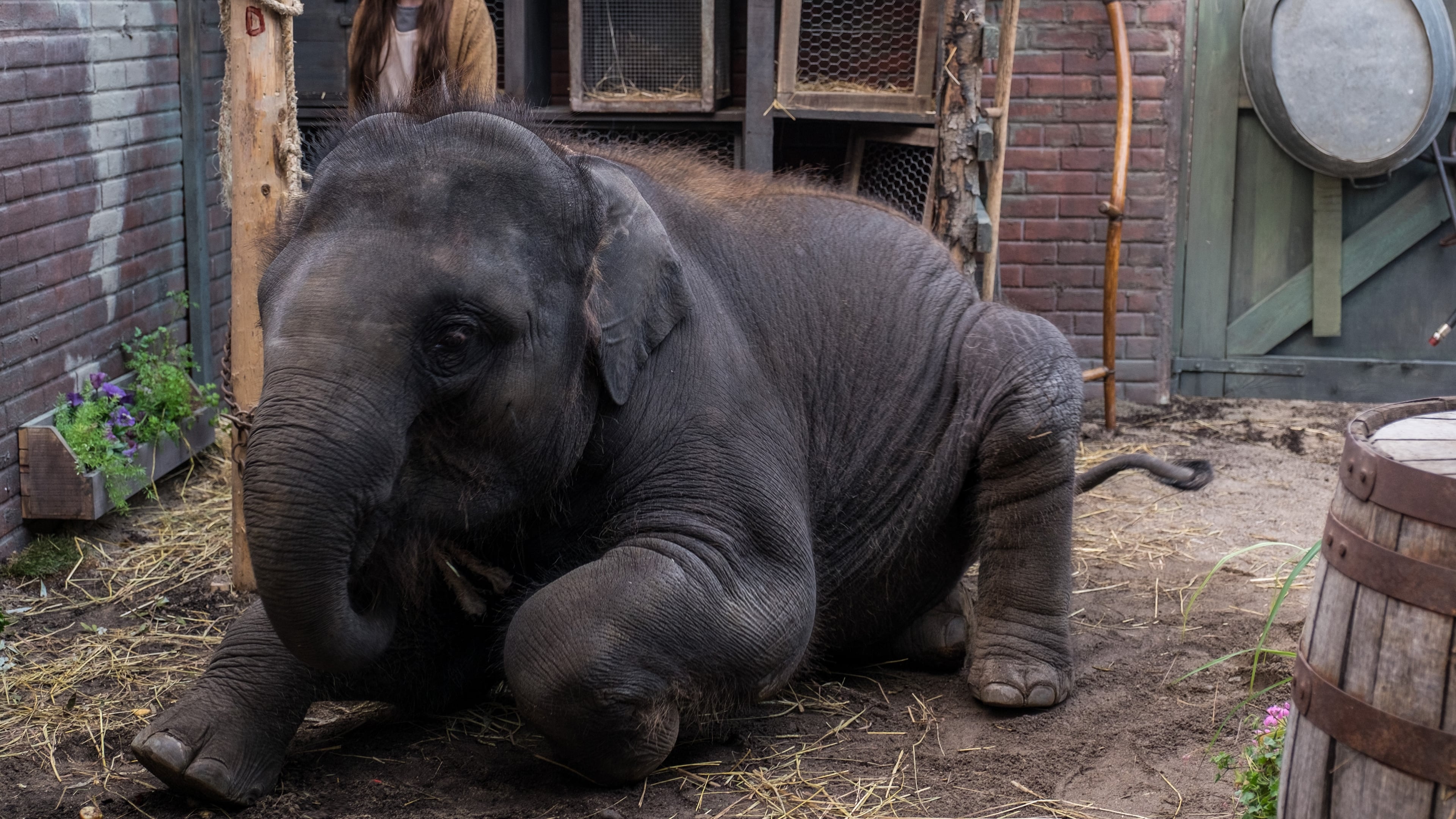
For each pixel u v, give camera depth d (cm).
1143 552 537
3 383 504
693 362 330
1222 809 316
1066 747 352
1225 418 749
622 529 322
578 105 659
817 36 654
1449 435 234
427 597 333
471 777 332
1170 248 763
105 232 579
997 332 383
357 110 310
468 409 279
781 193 388
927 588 401
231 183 446
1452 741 205
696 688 315
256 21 435
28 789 327
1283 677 395
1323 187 762
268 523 252
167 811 310
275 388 258
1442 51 698
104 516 556
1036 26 745
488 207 278
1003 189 763
